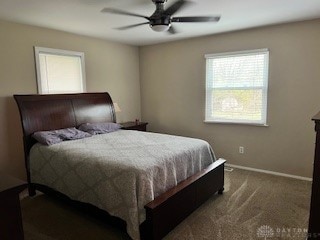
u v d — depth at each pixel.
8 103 3.31
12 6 2.69
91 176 2.35
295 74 3.55
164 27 2.60
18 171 3.46
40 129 3.37
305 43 3.42
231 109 4.24
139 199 2.05
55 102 3.64
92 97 4.21
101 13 2.96
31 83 3.55
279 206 2.79
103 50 4.55
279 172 3.86
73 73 4.11
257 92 3.94
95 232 2.35
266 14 3.10
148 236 2.07
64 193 2.67
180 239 2.23
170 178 2.45
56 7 2.74
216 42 4.21
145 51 5.20
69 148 2.81
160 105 5.13
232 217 2.58
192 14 3.07
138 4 2.69
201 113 4.57
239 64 4.06
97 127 3.82
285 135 3.74
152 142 3.09
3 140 3.29
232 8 2.86
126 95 5.11
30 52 3.51
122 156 2.46
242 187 3.35
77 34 4.09
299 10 2.96
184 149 2.78
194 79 4.57
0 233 1.07
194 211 2.70
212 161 3.19
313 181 1.36
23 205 2.91
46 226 2.46
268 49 3.71
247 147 4.12
